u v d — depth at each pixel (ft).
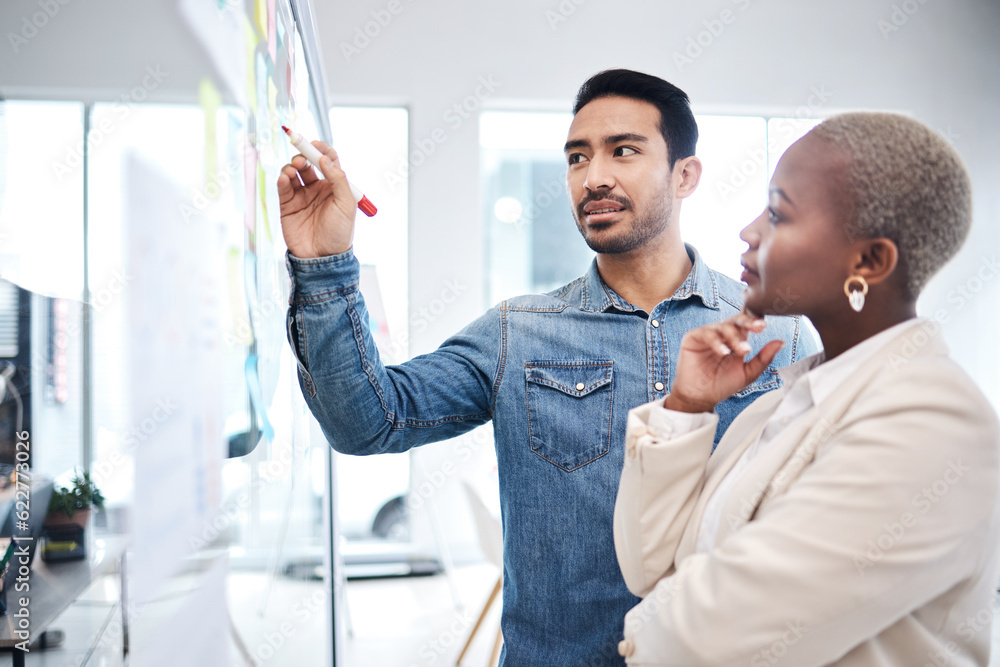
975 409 2.03
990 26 15.23
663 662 2.29
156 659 1.49
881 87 15.07
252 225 2.69
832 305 2.38
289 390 4.10
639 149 3.76
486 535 9.89
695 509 2.69
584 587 3.72
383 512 14.62
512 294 17.11
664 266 4.05
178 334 1.62
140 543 1.40
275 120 3.37
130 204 1.36
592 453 3.77
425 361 4.00
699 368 2.72
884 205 2.17
